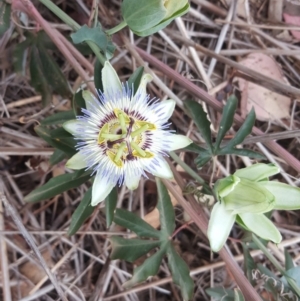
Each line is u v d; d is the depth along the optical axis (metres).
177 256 0.24
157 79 0.29
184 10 0.20
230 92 0.31
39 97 0.29
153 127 0.19
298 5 0.32
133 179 0.20
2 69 0.28
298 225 0.31
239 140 0.24
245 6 0.32
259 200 0.20
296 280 0.24
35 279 0.27
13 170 0.29
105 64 0.19
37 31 0.26
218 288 0.26
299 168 0.27
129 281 0.24
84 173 0.22
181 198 0.24
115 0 0.31
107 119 0.19
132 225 0.24
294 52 0.31
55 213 0.29
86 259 0.29
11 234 0.27
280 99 0.31
